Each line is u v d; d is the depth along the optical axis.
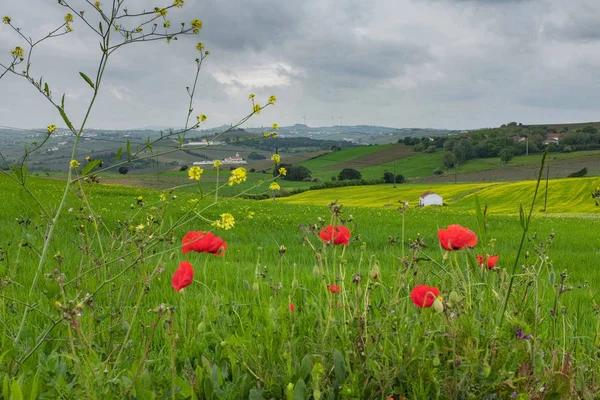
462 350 2.33
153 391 2.14
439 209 38.00
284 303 3.70
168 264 7.02
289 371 2.30
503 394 2.25
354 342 2.46
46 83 2.61
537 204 64.12
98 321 2.92
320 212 25.62
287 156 174.00
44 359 2.50
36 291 5.08
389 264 7.30
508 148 152.12
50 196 21.64
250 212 2.94
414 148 169.75
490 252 3.19
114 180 66.75
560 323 3.42
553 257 11.16
